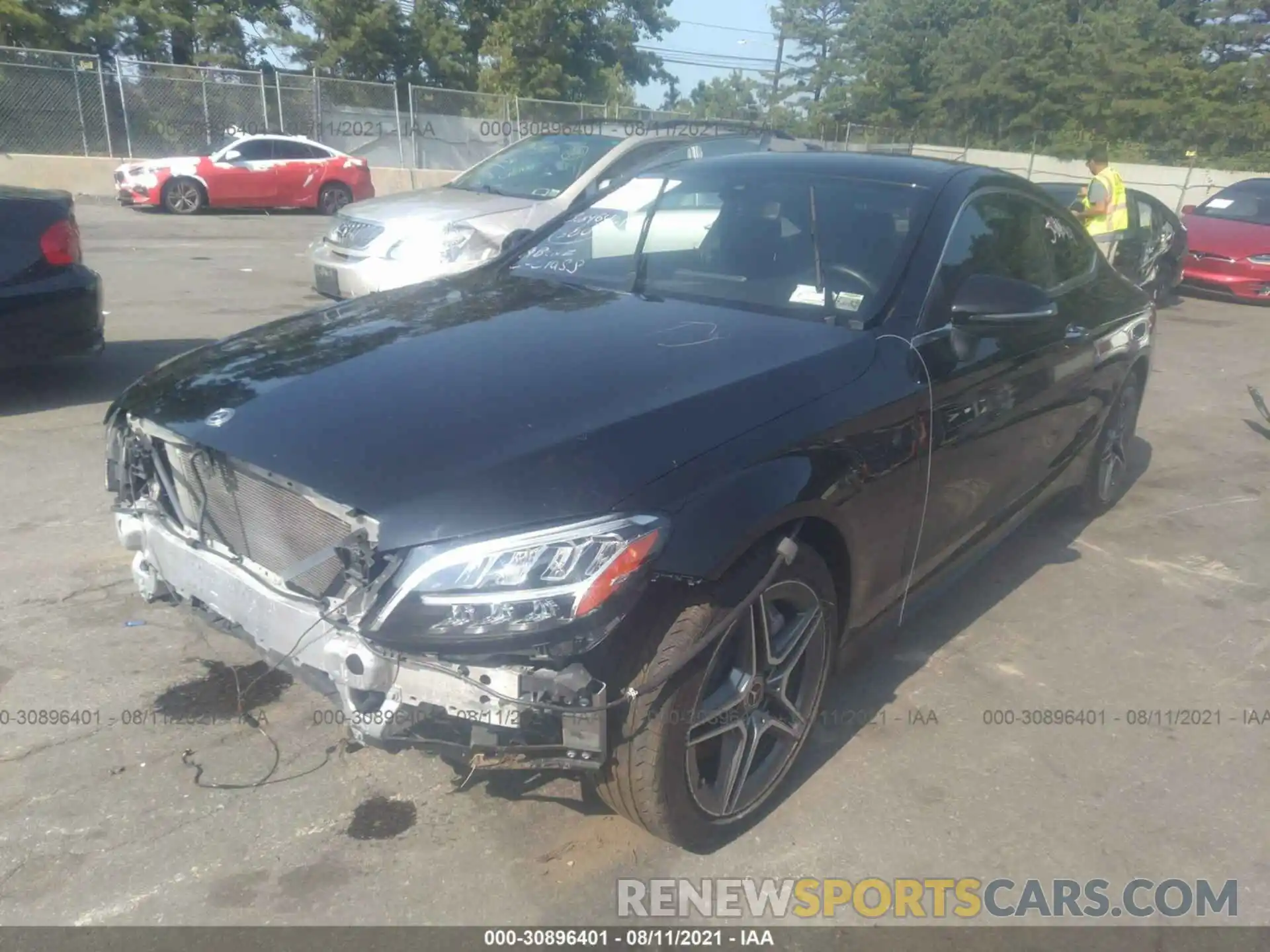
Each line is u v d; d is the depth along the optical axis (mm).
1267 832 3156
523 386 2869
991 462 3889
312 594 2621
